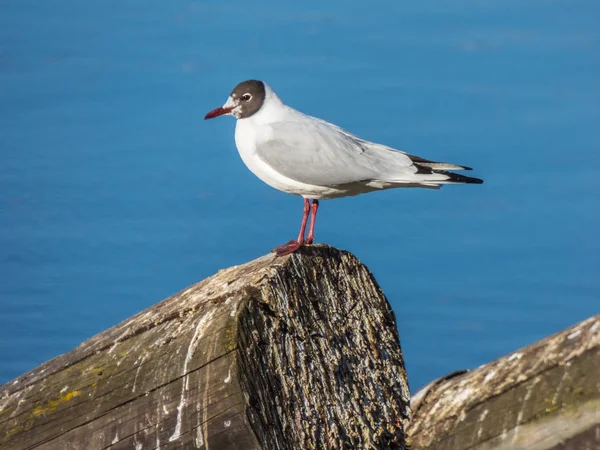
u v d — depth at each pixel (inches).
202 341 261.1
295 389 300.0
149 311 315.6
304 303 321.7
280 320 304.0
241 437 243.8
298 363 306.2
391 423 333.1
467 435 247.4
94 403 269.0
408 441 267.9
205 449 246.8
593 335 230.7
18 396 285.3
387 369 342.3
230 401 245.3
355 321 339.9
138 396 261.1
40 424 273.3
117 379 269.3
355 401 324.2
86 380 276.5
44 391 279.9
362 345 337.7
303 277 327.3
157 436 254.4
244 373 252.5
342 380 323.3
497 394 245.6
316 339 319.0
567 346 235.8
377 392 335.0
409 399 343.0
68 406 271.4
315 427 301.4
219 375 249.9
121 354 278.7
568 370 232.2
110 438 262.4
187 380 254.8
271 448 257.6
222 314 272.5
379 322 347.3
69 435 267.1
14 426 277.3
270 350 293.6
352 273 346.0
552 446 228.8
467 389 258.7
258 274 312.7
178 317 290.5
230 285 310.3
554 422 229.6
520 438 235.5
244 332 268.5
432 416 263.6
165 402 255.8
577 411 226.5
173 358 262.8
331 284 338.0
